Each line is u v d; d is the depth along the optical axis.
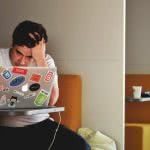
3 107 1.92
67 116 3.26
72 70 3.50
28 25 2.61
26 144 2.36
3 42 3.74
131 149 3.92
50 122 2.50
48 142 2.41
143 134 3.88
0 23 3.75
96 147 3.13
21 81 1.93
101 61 3.40
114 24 3.35
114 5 3.34
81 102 3.45
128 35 4.93
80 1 3.46
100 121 3.39
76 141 2.44
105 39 3.38
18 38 2.57
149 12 4.85
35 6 3.62
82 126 3.45
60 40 3.54
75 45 3.49
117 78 3.34
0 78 1.89
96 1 3.41
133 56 4.92
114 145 3.23
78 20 3.48
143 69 4.89
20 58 2.57
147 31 4.87
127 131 3.94
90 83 3.43
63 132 2.48
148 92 4.40
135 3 4.89
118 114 3.34
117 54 3.34
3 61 2.52
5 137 2.33
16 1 3.69
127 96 4.44
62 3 3.53
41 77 1.97
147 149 3.95
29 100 1.98
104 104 3.38
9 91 1.92
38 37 2.62
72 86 3.30
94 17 3.42
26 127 2.37
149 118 4.43
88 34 3.44
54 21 3.56
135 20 4.90
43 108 1.97
